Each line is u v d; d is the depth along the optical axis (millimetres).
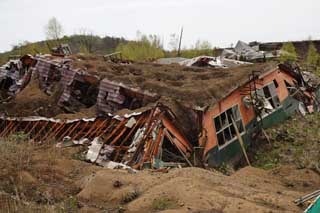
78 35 55406
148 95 17047
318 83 25078
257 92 18344
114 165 12500
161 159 13797
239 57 36844
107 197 8734
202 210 7457
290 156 15984
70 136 15805
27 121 18219
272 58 36625
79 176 10469
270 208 8234
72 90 20516
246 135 17328
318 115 21047
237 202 7938
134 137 13914
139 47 44719
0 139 12680
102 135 14703
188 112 15664
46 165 10695
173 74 20516
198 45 47844
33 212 7457
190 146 15039
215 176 10555
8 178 9398
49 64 22234
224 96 16281
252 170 13508
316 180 12727
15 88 24516
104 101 18703
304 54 44500
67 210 7938
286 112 19984
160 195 8281
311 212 6996
